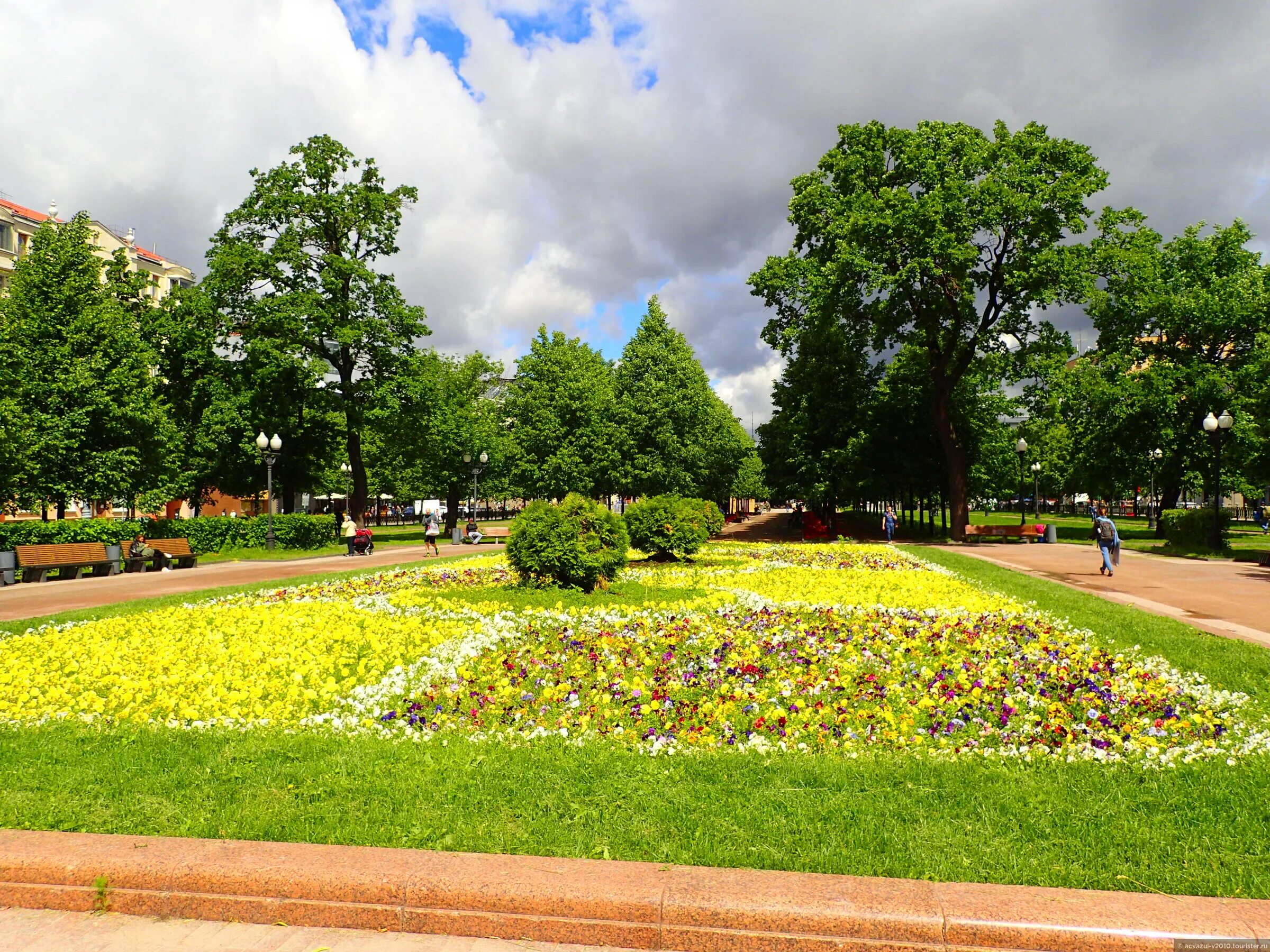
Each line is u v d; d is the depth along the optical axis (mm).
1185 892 3547
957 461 33688
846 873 3727
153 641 9453
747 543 30906
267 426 33562
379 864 3666
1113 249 30891
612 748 5512
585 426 44188
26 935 3488
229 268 32406
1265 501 64062
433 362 45375
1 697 7117
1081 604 12336
